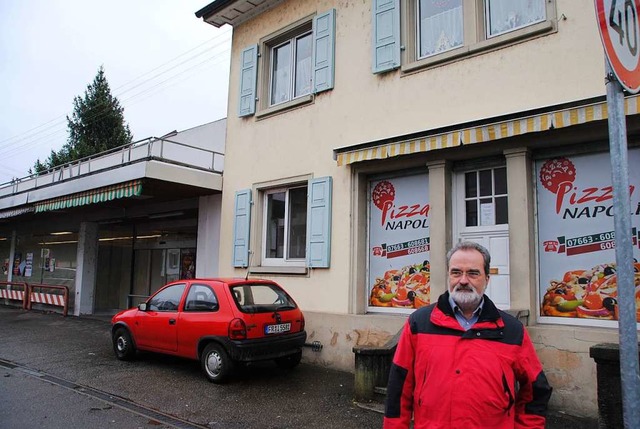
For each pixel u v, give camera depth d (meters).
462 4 7.67
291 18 10.32
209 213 12.09
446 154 7.44
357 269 8.48
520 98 6.81
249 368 8.34
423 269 7.92
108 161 14.28
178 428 5.46
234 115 11.31
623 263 2.09
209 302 7.57
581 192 6.41
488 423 2.48
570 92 6.38
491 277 7.10
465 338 2.59
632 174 6.00
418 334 2.73
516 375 2.63
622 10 2.34
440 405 2.54
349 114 8.92
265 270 9.94
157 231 15.20
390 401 2.76
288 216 10.06
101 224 16.62
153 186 11.17
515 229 6.61
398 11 8.29
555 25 6.57
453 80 7.55
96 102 38.94
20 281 19.89
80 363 8.78
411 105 8.03
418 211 8.06
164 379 7.57
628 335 2.05
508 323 2.67
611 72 2.22
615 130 2.19
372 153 7.78
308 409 6.11
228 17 11.37
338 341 8.41
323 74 9.39
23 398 6.63
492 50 7.17
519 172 6.65
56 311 17.03
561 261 6.48
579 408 5.80
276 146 10.20
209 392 6.85
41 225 19.05
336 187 8.95
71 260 17.22
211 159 12.89
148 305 8.52
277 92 10.84
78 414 5.94
